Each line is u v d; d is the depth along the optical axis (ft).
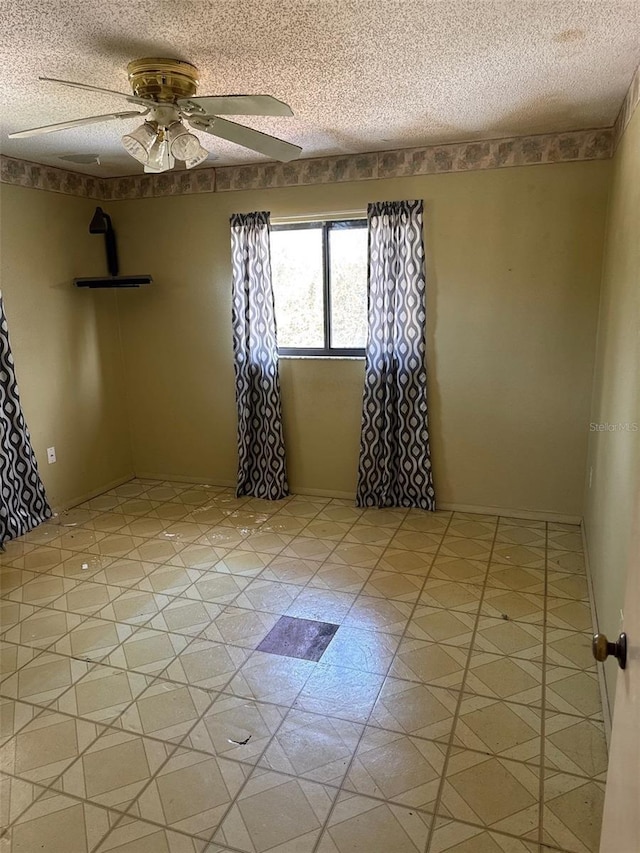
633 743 3.16
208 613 9.36
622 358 7.88
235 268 13.53
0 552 11.55
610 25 6.14
